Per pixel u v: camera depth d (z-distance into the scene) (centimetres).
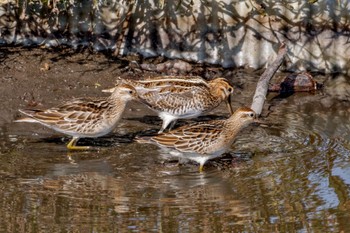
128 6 1825
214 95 1587
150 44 1841
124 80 1595
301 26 1805
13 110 1584
